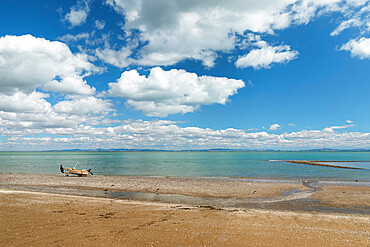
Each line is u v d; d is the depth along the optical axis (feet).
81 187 98.37
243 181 120.16
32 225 36.99
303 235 35.60
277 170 200.64
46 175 149.59
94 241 30.76
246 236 34.47
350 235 36.37
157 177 138.92
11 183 110.01
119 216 44.83
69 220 40.68
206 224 40.81
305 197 78.84
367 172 183.52
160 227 38.09
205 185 103.71
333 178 141.49
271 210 60.64
